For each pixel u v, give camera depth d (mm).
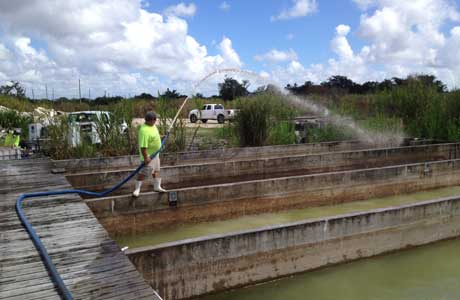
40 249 4105
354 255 5945
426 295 4883
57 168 8586
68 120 11023
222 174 9742
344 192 9000
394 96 16578
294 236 5477
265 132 13117
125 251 4457
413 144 14594
